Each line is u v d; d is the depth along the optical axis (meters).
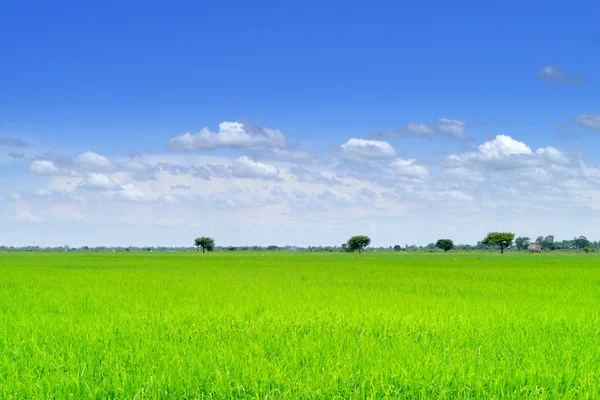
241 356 10.02
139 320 14.66
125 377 8.43
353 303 19.25
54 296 22.47
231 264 66.38
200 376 8.72
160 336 12.38
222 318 15.24
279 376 8.58
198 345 11.20
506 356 10.27
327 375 8.56
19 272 44.41
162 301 20.03
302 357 10.08
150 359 9.85
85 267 56.16
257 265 63.25
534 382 8.59
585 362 9.62
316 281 33.06
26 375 8.69
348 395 8.09
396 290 26.28
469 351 10.47
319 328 13.41
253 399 7.80
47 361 9.64
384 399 7.76
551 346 11.17
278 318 14.95
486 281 34.56
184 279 34.38
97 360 9.95
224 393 8.07
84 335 12.32
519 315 16.36
